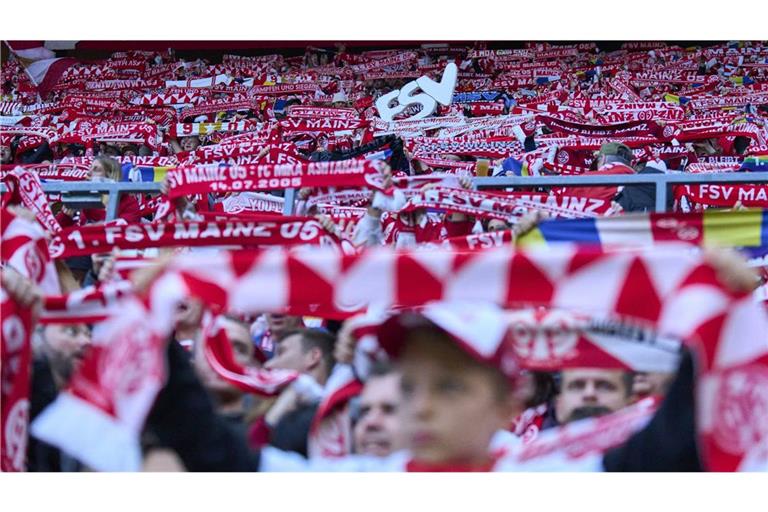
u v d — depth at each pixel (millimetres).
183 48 36094
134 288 3463
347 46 36531
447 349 3543
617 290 3252
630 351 4672
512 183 8414
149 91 31828
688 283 3189
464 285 3398
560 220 7254
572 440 3812
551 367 4746
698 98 23375
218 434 3750
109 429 3314
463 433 3578
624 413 3969
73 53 36594
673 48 33500
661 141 14977
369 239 7902
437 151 13734
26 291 3680
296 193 8570
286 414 4738
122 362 3367
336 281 3465
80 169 12695
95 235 7238
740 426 3104
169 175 8016
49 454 4406
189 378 3662
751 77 31125
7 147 19547
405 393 3584
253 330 6926
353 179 7820
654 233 7164
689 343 3340
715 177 8227
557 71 31250
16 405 3686
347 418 4355
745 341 3125
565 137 14680
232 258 3486
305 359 5426
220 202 11297
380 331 3574
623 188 9344
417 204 8195
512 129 14922
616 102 18188
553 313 4746
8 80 31906
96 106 25656
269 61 36156
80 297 4191
